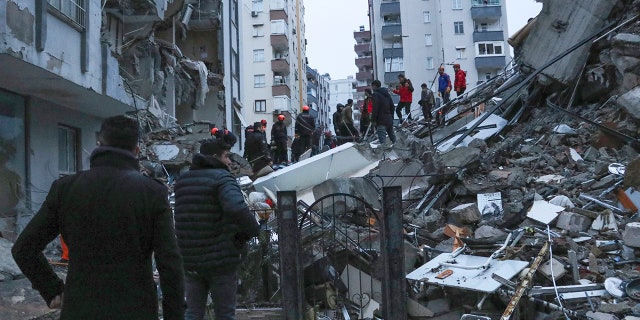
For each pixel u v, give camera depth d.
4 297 5.34
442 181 10.13
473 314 5.51
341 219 8.60
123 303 2.41
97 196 2.48
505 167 11.06
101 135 2.66
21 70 8.38
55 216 2.55
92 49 9.99
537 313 5.52
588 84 13.48
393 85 52.81
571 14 14.01
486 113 14.94
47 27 8.51
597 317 5.21
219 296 3.96
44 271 2.52
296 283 4.66
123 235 2.45
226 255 3.92
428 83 53.53
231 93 27.61
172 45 19.92
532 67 14.97
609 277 6.05
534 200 8.68
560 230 7.72
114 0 12.75
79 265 2.45
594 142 11.38
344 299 6.00
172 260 2.51
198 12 24.45
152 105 17.20
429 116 17.61
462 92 20.05
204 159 4.07
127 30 14.74
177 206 4.02
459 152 10.64
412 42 54.06
